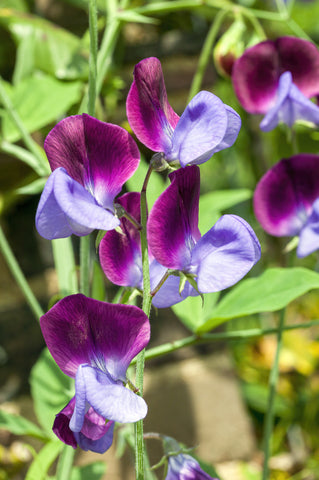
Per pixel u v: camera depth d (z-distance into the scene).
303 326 0.42
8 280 0.65
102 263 0.32
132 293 0.33
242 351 0.83
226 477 0.63
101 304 0.29
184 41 0.67
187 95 0.68
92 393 0.27
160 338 0.65
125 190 0.54
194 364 0.66
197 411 0.65
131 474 0.62
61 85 0.49
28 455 0.58
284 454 0.77
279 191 0.42
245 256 0.29
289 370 0.80
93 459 0.61
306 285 0.40
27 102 0.48
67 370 0.30
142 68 0.30
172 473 0.34
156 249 0.29
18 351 0.64
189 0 0.50
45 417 0.43
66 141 0.29
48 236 0.29
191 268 0.30
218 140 0.29
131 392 0.28
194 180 0.31
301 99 0.41
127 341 0.29
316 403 0.78
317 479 0.72
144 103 0.30
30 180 0.57
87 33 0.59
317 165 0.41
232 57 0.50
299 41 0.44
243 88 0.45
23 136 0.44
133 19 0.45
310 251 0.40
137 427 0.30
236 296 0.41
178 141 0.30
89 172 0.30
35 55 0.56
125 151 0.30
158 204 0.29
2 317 0.64
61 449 0.41
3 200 0.54
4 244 0.43
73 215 0.27
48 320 0.29
